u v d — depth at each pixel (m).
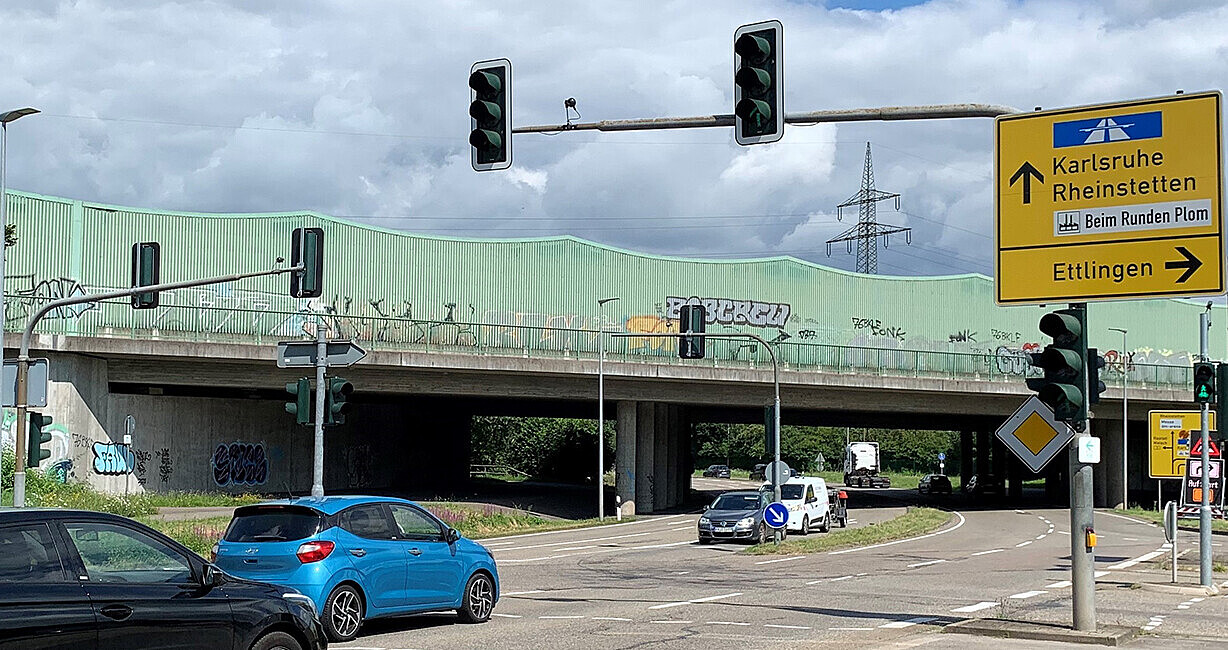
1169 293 14.27
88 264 50.88
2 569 8.56
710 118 14.10
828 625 16.22
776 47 12.88
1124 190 14.59
